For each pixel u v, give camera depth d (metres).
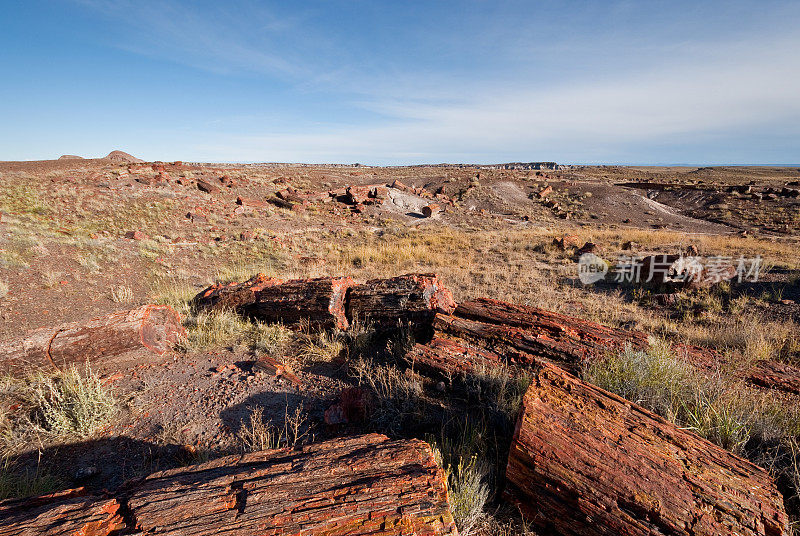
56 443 3.66
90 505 2.07
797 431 3.29
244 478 2.22
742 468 2.48
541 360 4.62
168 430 3.91
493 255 18.52
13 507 2.20
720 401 3.54
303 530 1.82
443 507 1.97
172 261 14.46
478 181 49.94
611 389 3.79
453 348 5.06
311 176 49.50
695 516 2.13
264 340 6.27
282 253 17.97
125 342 5.25
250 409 4.36
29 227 15.64
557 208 41.38
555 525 2.48
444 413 4.05
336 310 6.85
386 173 65.81
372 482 2.13
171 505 2.01
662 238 23.09
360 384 4.90
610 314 9.32
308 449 2.55
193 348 6.03
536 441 2.61
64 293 9.02
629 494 2.27
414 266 15.59
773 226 31.11
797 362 6.03
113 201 23.31
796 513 2.54
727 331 7.33
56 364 4.86
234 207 28.14
